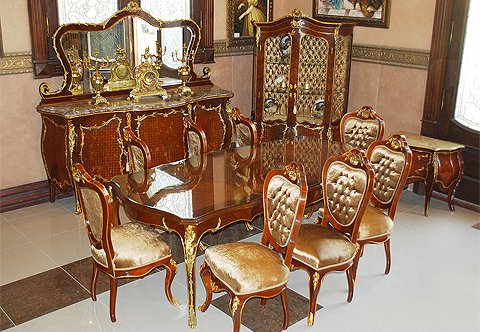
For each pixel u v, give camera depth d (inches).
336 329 124.2
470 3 191.9
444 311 132.5
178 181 139.4
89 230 122.0
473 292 141.3
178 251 161.2
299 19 208.5
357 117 179.3
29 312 128.3
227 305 133.0
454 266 154.7
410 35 208.1
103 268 121.8
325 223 137.1
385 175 145.6
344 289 141.9
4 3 173.0
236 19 238.4
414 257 159.6
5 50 175.9
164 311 129.9
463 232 177.9
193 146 169.0
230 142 222.4
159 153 195.9
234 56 243.4
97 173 182.5
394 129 222.1
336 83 215.9
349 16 227.8
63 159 177.8
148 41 201.3
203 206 122.6
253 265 114.5
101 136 180.4
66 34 180.4
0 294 135.5
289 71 215.3
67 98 185.0
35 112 187.8
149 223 125.4
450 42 197.9
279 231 119.2
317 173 148.3
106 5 195.2
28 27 179.8
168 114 194.4
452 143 193.8
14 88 181.2
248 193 131.3
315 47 211.2
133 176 142.8
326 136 218.2
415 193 213.0
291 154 164.7
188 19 211.6
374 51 221.6
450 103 202.8
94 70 189.5
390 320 128.2
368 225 139.5
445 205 202.1
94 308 130.6
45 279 143.1
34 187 193.2
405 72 213.2
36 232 170.6
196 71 230.2
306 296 138.5
